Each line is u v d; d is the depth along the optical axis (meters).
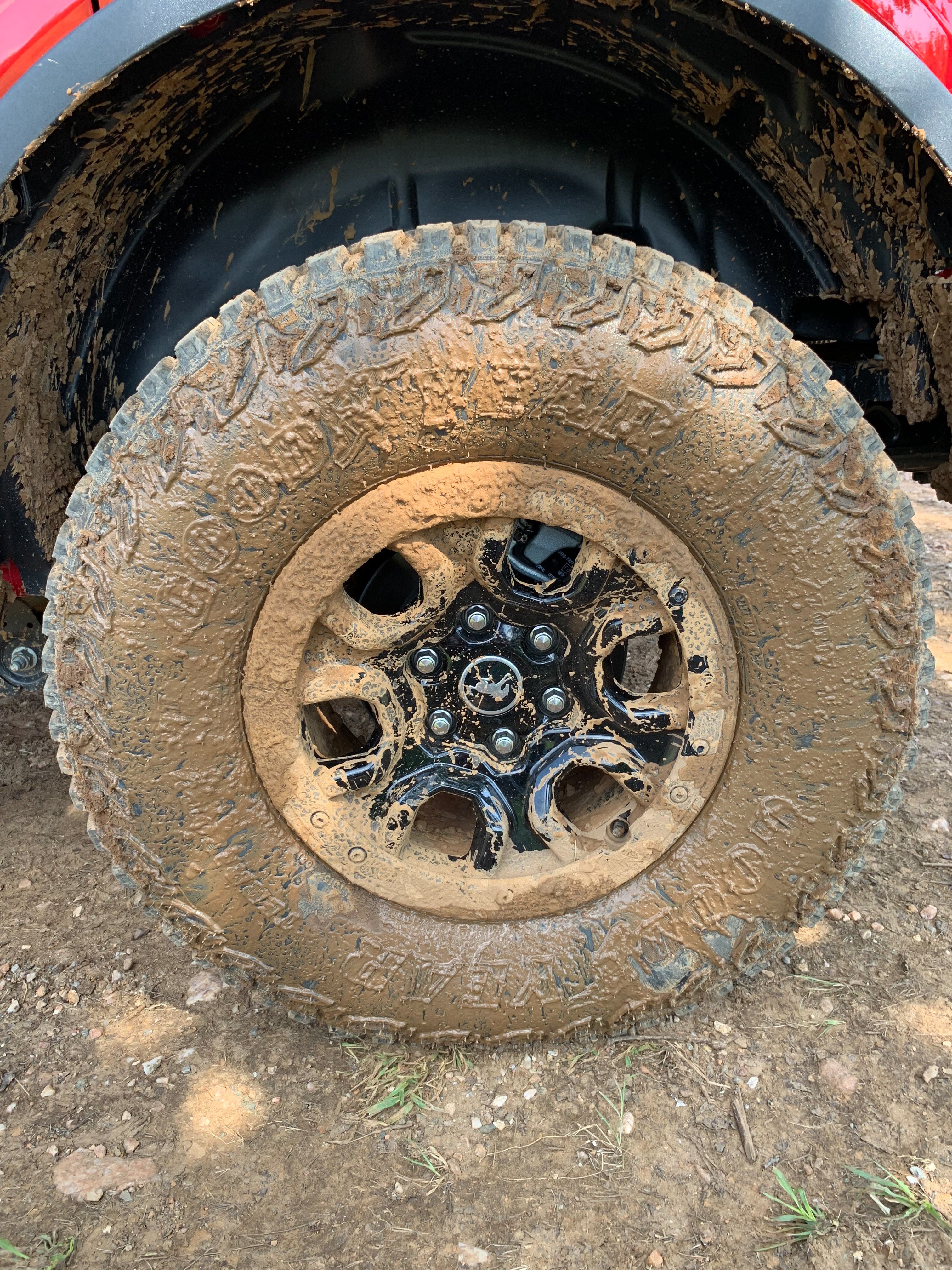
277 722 1.63
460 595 1.62
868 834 1.72
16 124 1.36
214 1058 1.96
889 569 1.54
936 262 1.72
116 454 1.49
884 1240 1.58
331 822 1.69
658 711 1.69
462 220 1.88
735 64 1.56
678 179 1.87
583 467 1.53
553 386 1.45
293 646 1.59
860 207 1.75
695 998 1.88
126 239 1.79
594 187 1.86
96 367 1.93
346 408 1.44
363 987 1.79
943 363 1.87
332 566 1.55
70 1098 1.87
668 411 1.47
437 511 1.53
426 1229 1.61
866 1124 1.79
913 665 1.59
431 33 1.55
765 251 1.95
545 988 1.79
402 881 1.73
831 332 2.06
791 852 1.72
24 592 1.96
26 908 2.43
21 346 1.70
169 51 1.38
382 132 1.76
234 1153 1.75
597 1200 1.65
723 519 1.54
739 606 1.59
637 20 1.48
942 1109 1.81
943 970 2.16
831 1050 1.94
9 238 1.50
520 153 1.81
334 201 1.83
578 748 1.72
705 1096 1.84
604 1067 1.91
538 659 1.66
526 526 1.75
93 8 1.38
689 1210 1.63
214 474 1.47
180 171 1.72
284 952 1.76
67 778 3.02
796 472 1.51
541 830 1.75
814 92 1.55
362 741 2.50
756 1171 1.70
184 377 1.46
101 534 1.51
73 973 2.21
